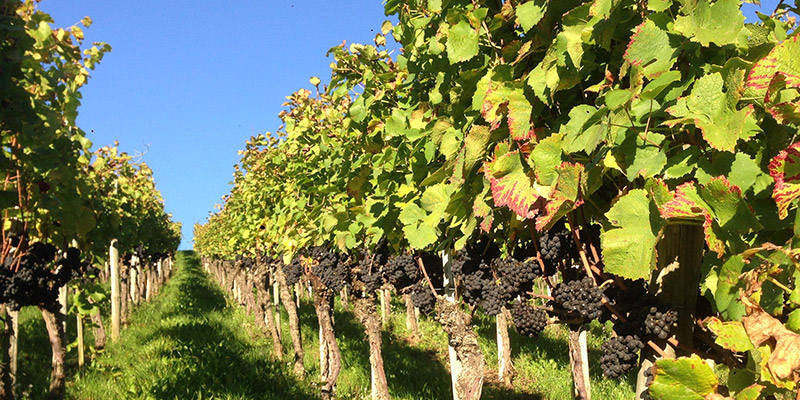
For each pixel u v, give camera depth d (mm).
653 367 1596
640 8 2178
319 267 8273
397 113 4629
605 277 2498
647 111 2014
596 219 2588
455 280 4727
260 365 11977
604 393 9141
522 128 2547
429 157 4051
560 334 14133
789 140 1772
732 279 1612
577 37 2326
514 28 3172
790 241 1490
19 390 8336
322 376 10891
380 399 8180
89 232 6125
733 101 1697
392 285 6258
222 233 22391
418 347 14953
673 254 2143
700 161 1875
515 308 3061
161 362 11289
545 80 2498
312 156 8125
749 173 1773
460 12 3127
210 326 16672
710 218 1658
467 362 4617
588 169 2168
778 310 1506
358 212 5730
